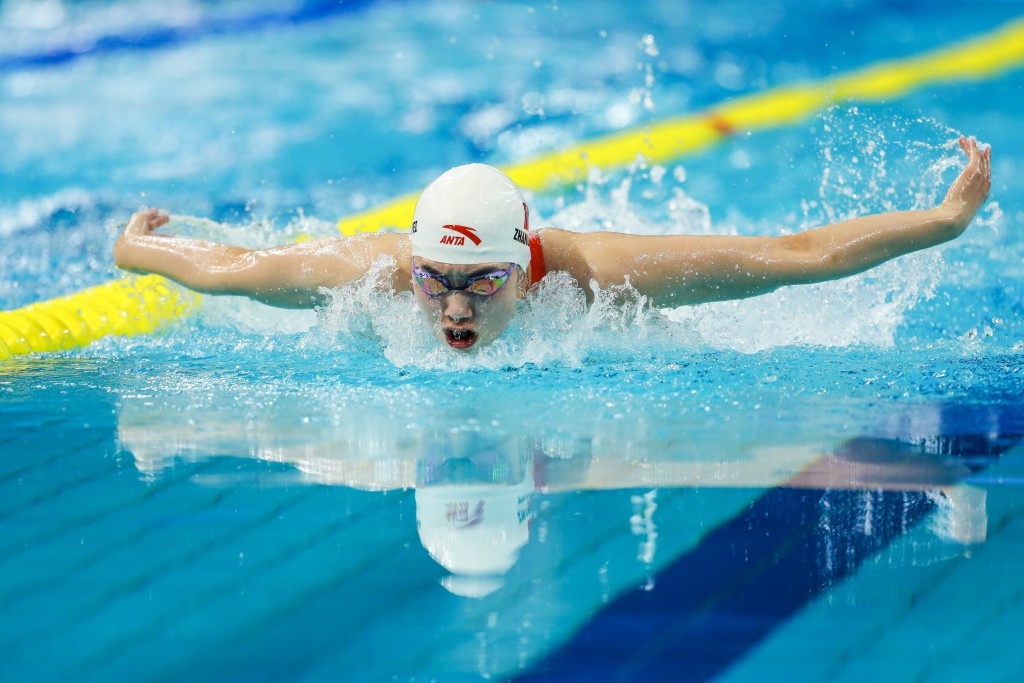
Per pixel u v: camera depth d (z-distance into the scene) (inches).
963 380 380.2
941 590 221.1
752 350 425.1
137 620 213.0
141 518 261.3
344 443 314.8
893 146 759.1
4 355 439.5
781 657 198.2
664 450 305.4
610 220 639.8
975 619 210.1
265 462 299.1
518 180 827.4
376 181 816.9
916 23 1244.5
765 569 230.8
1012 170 772.6
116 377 400.2
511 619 210.2
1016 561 232.5
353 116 991.0
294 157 880.3
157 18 1350.9
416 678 191.6
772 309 451.8
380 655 199.2
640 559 235.8
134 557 240.2
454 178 379.6
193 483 283.4
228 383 388.2
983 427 324.5
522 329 405.7
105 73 1169.4
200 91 1091.3
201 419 341.4
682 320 442.3
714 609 214.2
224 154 885.8
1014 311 480.1
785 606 216.2
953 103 959.6
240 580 228.7
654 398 359.9
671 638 203.5
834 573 228.5
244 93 1078.4
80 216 711.1
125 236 474.3
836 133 885.8
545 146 906.1
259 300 441.7
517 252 381.7
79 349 453.7
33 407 357.4
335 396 366.9
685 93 1040.2
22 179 808.9
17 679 193.2
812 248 406.6
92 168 842.8
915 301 465.4
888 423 330.0
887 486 276.7
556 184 813.9
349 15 1379.2
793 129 924.6
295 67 1176.8
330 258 422.6
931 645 201.8
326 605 217.0
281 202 761.0
